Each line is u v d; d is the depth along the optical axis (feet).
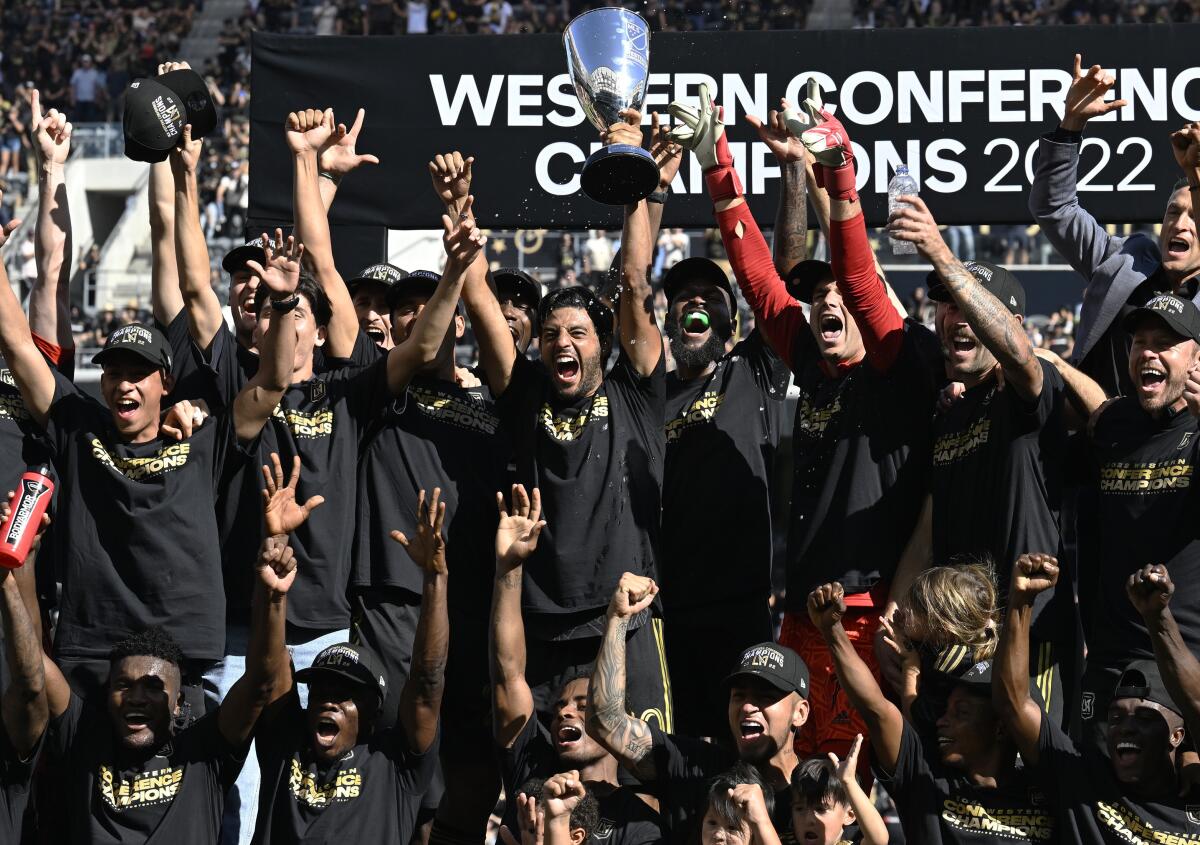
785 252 41.81
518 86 46.34
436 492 34.30
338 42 46.62
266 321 37.88
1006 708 31.60
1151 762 31.07
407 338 38.65
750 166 46.19
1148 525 33.81
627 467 37.19
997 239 120.57
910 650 34.27
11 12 175.42
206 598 36.04
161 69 41.09
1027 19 149.18
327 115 40.78
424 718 34.68
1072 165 40.47
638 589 34.99
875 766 33.65
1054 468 34.81
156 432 37.01
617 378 37.99
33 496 33.58
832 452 37.09
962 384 36.01
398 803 34.88
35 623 35.99
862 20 150.61
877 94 45.93
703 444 39.11
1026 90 45.57
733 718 34.60
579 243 117.39
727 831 32.12
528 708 35.40
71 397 37.40
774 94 46.19
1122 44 45.42
